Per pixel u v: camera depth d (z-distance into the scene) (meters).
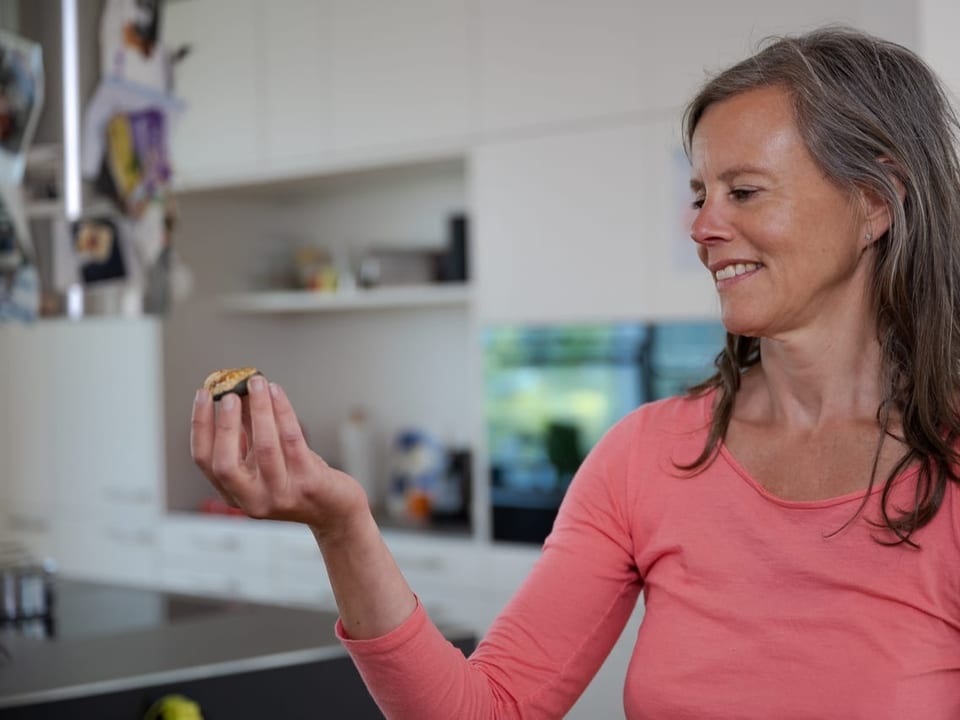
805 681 1.14
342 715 2.31
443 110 3.79
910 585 1.13
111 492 4.72
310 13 4.10
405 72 3.87
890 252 1.18
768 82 1.18
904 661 1.11
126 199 2.72
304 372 4.92
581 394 3.53
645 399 3.40
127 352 4.64
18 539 5.04
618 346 3.44
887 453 1.19
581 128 3.48
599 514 1.32
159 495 4.57
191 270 4.61
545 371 3.60
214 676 2.15
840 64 1.17
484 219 3.71
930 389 1.17
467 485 4.22
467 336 4.43
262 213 4.84
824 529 1.17
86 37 2.63
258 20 4.24
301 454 1.00
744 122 1.17
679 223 3.30
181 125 4.47
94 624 2.65
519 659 1.27
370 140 3.97
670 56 3.29
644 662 1.24
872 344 1.22
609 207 3.43
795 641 1.15
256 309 4.59
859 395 1.22
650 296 3.36
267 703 2.21
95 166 2.65
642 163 3.36
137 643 2.35
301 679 2.26
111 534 4.72
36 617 2.72
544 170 3.56
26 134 2.59
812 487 1.21
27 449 4.99
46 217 2.71
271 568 4.24
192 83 4.43
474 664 1.25
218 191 4.62
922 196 1.18
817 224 1.16
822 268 1.17
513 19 3.61
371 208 4.63
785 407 1.25
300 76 4.14
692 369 3.29
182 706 2.05
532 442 3.64
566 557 1.31
